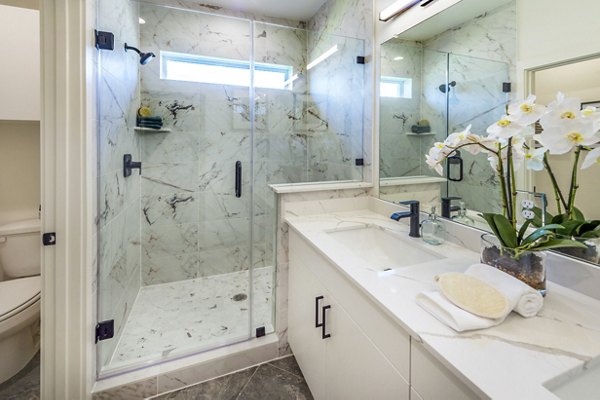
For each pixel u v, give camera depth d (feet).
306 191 5.39
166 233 7.97
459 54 4.02
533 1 3.07
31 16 5.96
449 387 1.81
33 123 6.76
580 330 2.03
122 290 5.90
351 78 6.47
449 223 4.07
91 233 4.15
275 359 5.41
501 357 1.76
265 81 8.21
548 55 2.94
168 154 7.79
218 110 8.08
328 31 7.58
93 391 4.29
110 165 5.00
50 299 3.90
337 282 3.38
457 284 2.37
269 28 8.33
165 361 4.89
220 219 8.38
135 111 6.91
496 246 2.72
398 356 2.31
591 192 2.62
